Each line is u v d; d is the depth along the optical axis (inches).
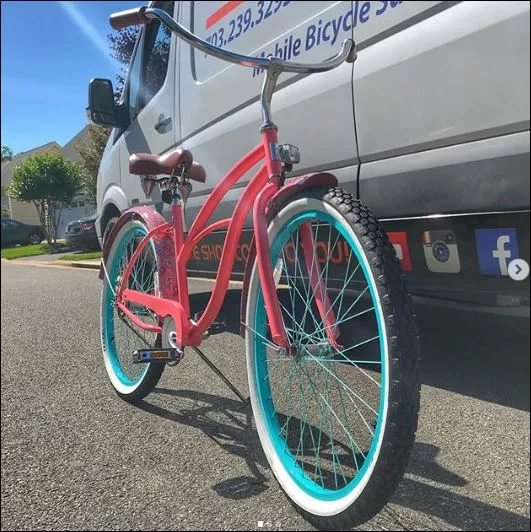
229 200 119.5
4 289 300.4
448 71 77.5
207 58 133.3
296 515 77.1
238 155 122.0
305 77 102.5
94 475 89.9
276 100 109.0
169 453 95.3
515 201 71.6
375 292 63.2
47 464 94.0
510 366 105.6
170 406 112.7
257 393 84.1
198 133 136.3
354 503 63.6
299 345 74.1
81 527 77.2
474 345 108.7
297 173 105.0
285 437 81.0
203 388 119.4
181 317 91.9
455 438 94.9
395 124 85.4
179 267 96.2
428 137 80.9
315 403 78.0
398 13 84.7
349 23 93.3
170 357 92.2
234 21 124.0
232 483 85.7
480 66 73.7
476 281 78.5
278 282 79.7
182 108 142.7
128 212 118.0
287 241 79.4
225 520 77.0
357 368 72.5
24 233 812.6
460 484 82.2
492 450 90.7
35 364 146.5
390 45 85.7
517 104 70.4
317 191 72.4
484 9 73.3
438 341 112.2
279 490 83.4
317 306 76.8
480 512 75.6
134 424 106.5
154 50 158.6
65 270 366.9
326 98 97.2
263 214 76.8
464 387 109.2
